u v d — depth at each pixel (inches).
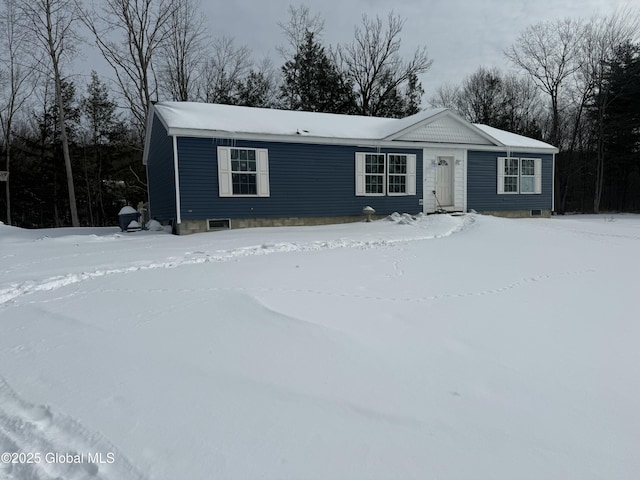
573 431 88.6
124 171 1173.7
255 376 111.2
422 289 200.7
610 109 1162.6
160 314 161.6
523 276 231.3
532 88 1359.5
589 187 1327.5
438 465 77.1
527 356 125.5
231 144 483.8
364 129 580.7
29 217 1189.1
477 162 622.5
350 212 551.2
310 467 76.3
